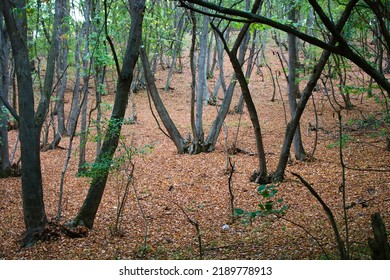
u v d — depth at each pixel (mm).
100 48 11133
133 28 7996
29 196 7945
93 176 7965
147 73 15031
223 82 21672
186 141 15477
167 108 24250
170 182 12062
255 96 25281
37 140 7945
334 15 15594
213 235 7973
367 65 3701
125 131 19328
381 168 11352
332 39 7883
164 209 9969
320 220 8211
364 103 21125
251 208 9531
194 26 13961
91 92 28000
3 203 11000
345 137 9586
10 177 13625
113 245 7723
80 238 8141
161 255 7039
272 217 8664
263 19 3641
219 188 11258
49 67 9523
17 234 8648
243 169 12758
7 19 7449
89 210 8484
